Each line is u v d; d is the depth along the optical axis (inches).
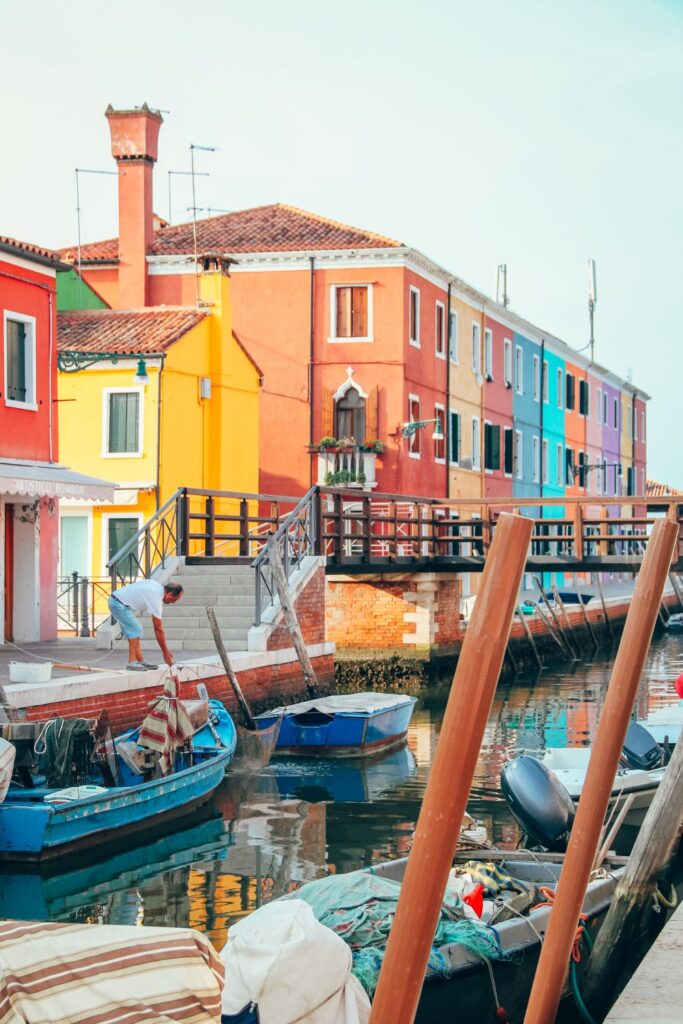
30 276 797.9
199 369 1139.9
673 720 570.6
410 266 1328.7
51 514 806.5
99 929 191.8
